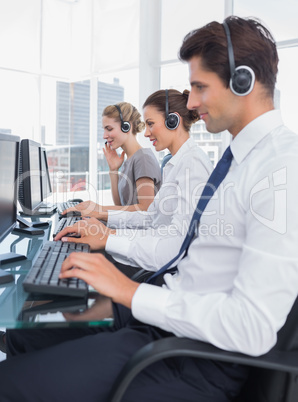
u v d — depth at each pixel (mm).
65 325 792
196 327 795
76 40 5562
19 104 5273
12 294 955
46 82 5473
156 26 4504
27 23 5195
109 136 2516
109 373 848
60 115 5617
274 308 758
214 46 880
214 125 966
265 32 907
